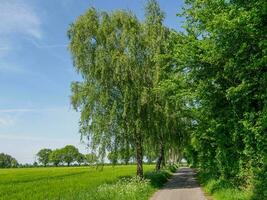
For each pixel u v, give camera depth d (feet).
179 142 146.10
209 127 71.36
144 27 120.06
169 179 169.27
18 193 128.57
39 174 265.54
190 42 62.69
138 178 112.47
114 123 116.06
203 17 58.85
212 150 101.19
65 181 178.09
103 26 118.21
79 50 117.29
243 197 65.57
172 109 114.93
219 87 63.00
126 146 117.08
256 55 50.49
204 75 63.77
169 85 68.69
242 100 58.75
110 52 115.85
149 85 116.67
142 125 117.29
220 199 75.41
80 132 115.85
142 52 117.60
